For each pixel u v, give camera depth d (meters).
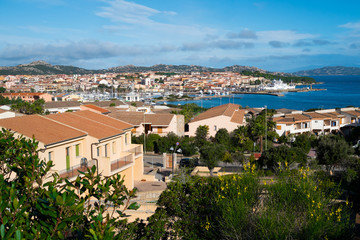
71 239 6.90
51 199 6.50
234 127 67.00
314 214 9.77
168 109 117.25
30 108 69.88
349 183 26.83
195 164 48.97
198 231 13.02
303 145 58.50
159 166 47.84
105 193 7.50
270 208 10.42
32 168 8.66
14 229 5.38
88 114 35.62
